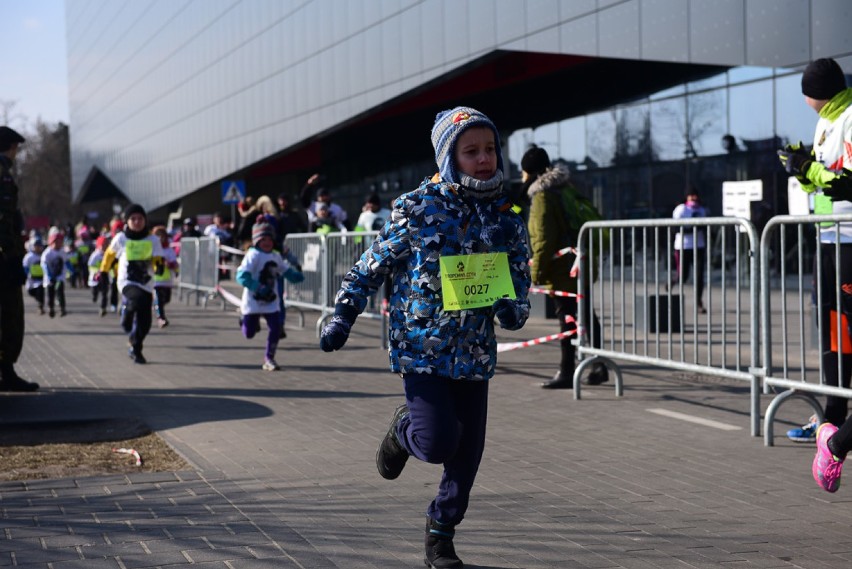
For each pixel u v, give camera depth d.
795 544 4.68
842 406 6.89
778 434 7.36
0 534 4.82
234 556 4.48
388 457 4.52
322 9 34.81
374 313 13.71
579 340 9.33
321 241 15.22
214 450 6.85
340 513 5.21
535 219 9.45
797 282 7.17
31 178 99.19
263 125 41.41
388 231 4.20
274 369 11.16
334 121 34.34
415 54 28.20
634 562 4.41
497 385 9.91
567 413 8.31
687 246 8.75
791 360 9.10
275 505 5.36
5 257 9.21
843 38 13.22
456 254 4.15
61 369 11.34
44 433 7.71
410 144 36.72
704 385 9.76
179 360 12.17
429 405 4.14
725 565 4.37
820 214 6.68
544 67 26.20
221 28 46.38
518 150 29.22
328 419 8.07
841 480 5.93
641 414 8.23
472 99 31.39
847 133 6.46
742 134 21.34
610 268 9.05
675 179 23.38
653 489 5.74
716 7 15.54
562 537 4.79
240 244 20.19
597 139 25.92
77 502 5.42
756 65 14.74
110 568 4.32
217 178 48.00
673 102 23.28
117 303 20.66
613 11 18.52
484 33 24.20
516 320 4.25
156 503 5.40
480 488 5.77
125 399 9.13
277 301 11.19
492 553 4.54
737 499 5.51
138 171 64.19
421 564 4.38
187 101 52.50
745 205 14.52
